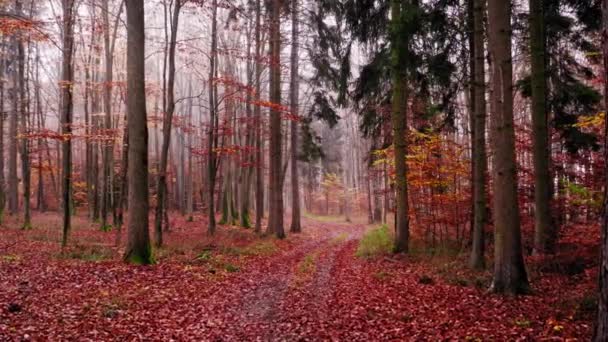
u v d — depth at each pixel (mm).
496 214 8898
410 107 16828
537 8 11000
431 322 7172
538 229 10938
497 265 8875
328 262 14352
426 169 16156
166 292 9148
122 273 10453
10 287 8508
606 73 4004
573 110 12344
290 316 7859
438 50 12969
